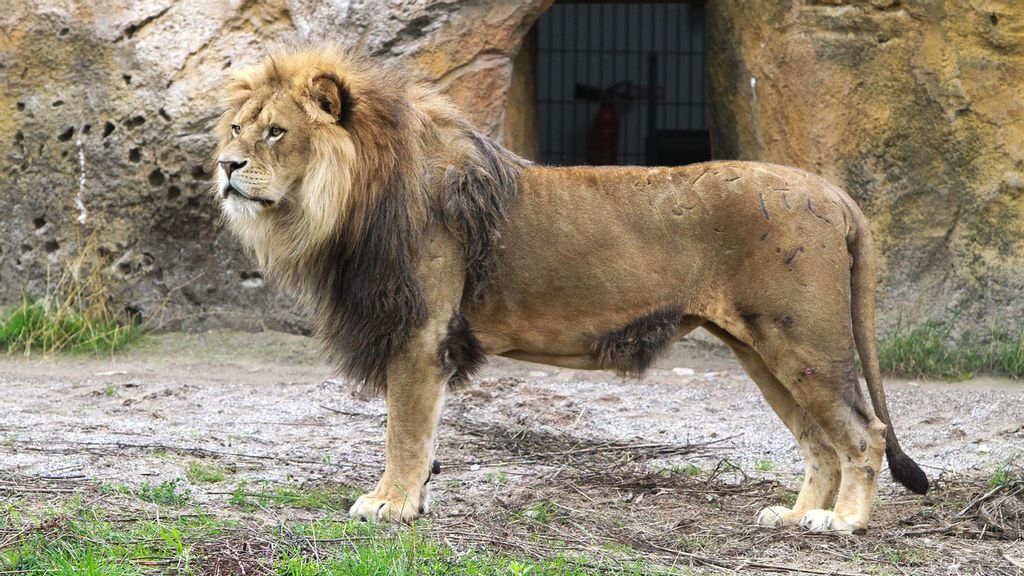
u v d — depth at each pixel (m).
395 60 12.84
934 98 13.09
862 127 13.20
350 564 5.70
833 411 6.92
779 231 6.82
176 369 12.22
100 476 7.58
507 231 6.96
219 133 7.07
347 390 11.24
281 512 6.94
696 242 6.92
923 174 13.16
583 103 21.45
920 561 6.51
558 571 5.84
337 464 8.45
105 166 13.31
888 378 12.34
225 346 13.04
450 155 6.96
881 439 7.03
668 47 21.33
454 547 6.27
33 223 13.55
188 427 9.57
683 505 7.67
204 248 13.36
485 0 12.88
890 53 13.12
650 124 21.33
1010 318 12.93
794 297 6.80
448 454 8.98
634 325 6.99
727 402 11.12
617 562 6.22
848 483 7.02
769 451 9.34
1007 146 12.99
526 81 15.09
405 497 6.84
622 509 7.49
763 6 13.39
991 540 6.98
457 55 12.88
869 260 7.16
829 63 13.16
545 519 7.07
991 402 11.04
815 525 6.98
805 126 13.30
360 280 6.78
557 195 7.02
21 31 13.52
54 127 13.45
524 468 8.62
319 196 6.62
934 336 12.79
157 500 6.95
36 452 8.22
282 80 6.78
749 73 13.59
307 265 6.94
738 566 6.34
